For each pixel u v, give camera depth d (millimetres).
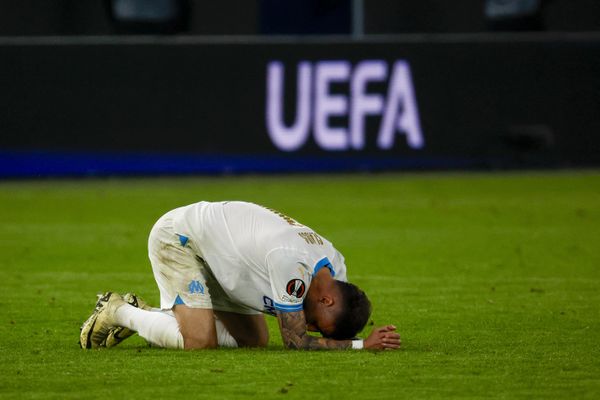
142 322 24703
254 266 23625
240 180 66688
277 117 67375
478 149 68875
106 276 38094
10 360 23969
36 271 39094
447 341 26641
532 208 56562
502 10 79062
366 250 44188
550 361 24016
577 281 36938
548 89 68875
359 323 23688
